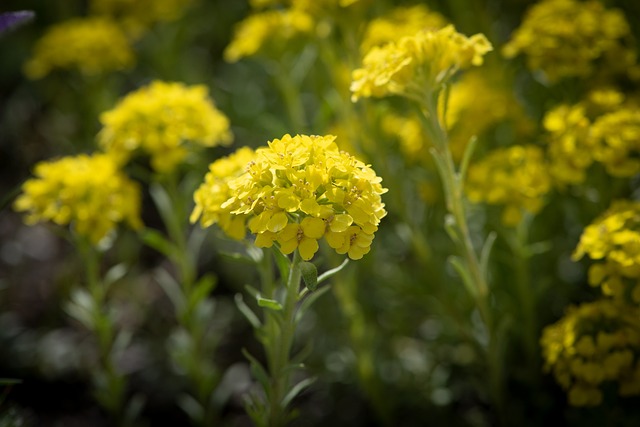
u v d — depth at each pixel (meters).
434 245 0.40
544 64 0.37
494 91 0.39
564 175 0.35
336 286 0.36
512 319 0.38
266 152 0.28
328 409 0.40
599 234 0.32
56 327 0.43
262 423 0.31
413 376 0.39
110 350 0.36
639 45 0.42
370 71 0.32
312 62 0.41
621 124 0.34
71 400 0.41
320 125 0.37
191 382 0.38
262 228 0.27
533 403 0.37
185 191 0.36
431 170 0.39
